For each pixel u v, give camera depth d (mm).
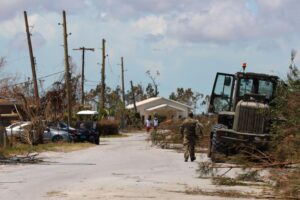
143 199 12891
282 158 15047
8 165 22125
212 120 27453
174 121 35188
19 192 14133
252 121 21547
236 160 15930
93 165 22391
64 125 40812
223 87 24656
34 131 34031
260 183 15453
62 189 14664
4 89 41938
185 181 16562
